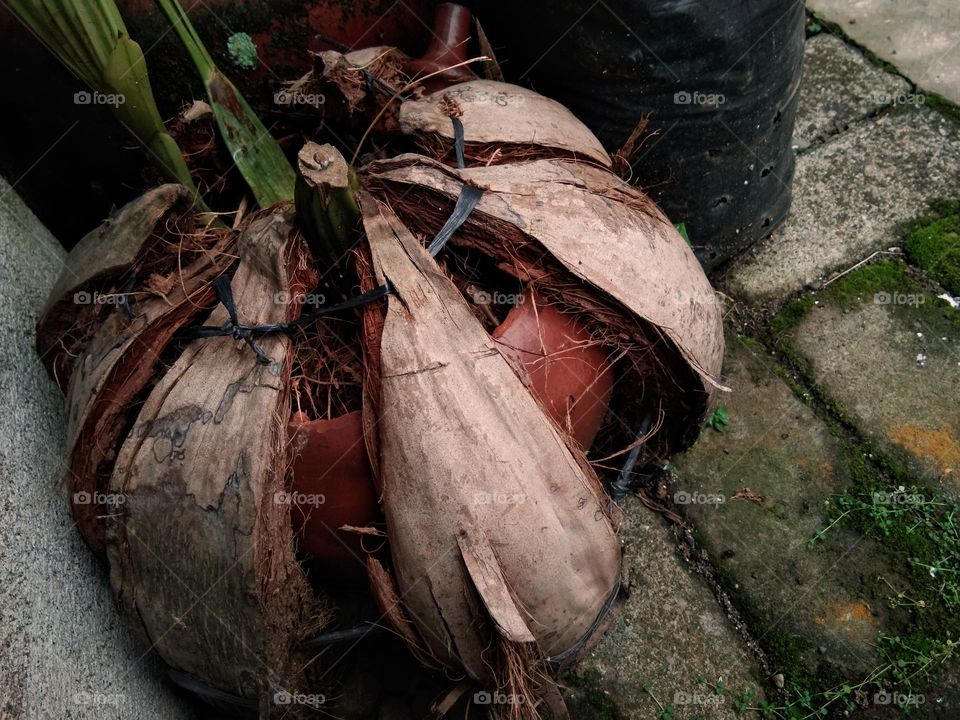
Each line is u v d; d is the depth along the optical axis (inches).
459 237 15.5
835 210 25.4
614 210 16.4
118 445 15.5
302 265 15.2
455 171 15.5
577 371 15.7
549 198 15.7
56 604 15.4
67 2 15.1
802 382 22.9
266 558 14.4
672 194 21.8
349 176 14.5
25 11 15.3
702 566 20.6
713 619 19.9
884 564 20.1
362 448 14.5
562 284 15.5
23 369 16.9
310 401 15.3
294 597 15.1
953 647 18.8
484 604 13.8
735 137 21.0
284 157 18.8
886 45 28.4
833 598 19.8
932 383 22.4
